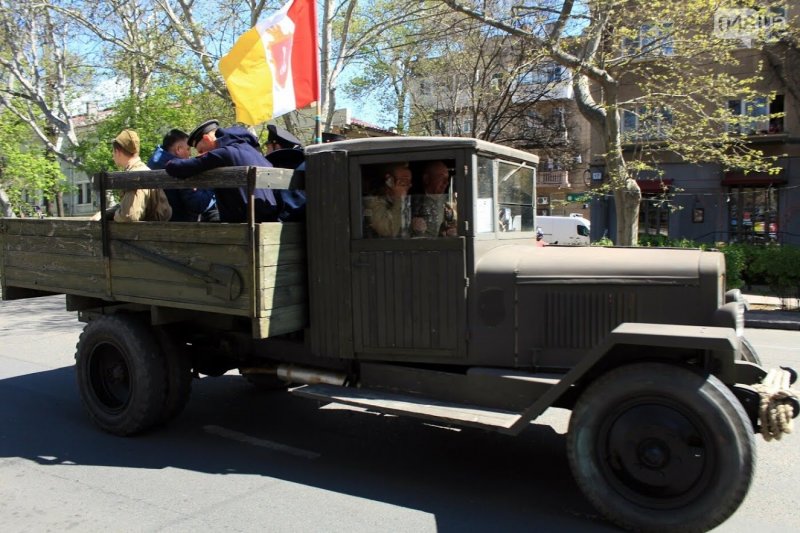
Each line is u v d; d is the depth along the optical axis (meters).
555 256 3.89
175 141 5.30
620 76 12.73
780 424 3.15
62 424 5.26
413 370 4.04
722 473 3.00
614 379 3.26
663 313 3.58
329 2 15.27
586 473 3.29
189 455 4.52
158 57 16.17
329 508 3.61
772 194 19.50
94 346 5.03
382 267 4.05
